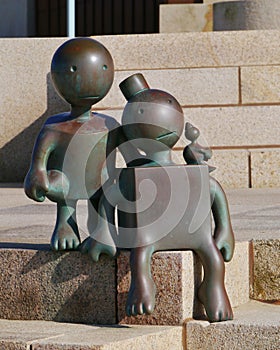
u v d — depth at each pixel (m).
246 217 7.20
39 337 4.36
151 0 20.81
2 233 6.17
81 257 4.75
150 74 11.77
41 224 6.83
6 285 4.89
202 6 16.28
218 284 4.68
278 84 11.58
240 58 11.70
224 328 4.63
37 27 21.02
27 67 12.74
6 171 12.83
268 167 11.12
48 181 4.58
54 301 4.81
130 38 11.88
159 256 4.61
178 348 4.60
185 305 4.63
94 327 4.62
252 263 5.50
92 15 21.48
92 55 4.56
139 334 4.40
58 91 4.64
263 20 13.82
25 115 12.77
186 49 11.77
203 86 11.66
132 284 4.51
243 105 11.55
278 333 4.58
